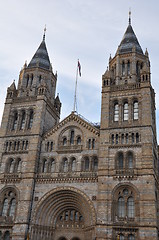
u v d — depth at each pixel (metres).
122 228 55.91
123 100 68.81
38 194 64.81
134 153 61.78
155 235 53.25
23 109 75.94
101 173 61.62
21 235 60.56
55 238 64.62
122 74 72.88
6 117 75.94
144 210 55.81
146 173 58.75
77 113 73.94
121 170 60.72
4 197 67.00
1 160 71.00
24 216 62.22
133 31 81.38
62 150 68.50
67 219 65.81
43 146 70.75
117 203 58.91
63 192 64.12
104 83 71.75
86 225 61.16
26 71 82.69
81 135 69.38
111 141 64.62
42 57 85.75
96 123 80.12
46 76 82.50
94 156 66.06
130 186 59.03
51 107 79.12
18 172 67.81
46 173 66.62
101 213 57.88
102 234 55.94
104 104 69.12
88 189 62.19
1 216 65.19
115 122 66.94
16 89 81.25
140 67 73.56
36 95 77.00
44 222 64.12
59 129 71.62
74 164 67.19
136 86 68.69
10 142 72.69
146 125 63.31
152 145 61.44
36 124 72.25
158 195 62.94
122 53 75.06
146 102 65.69
